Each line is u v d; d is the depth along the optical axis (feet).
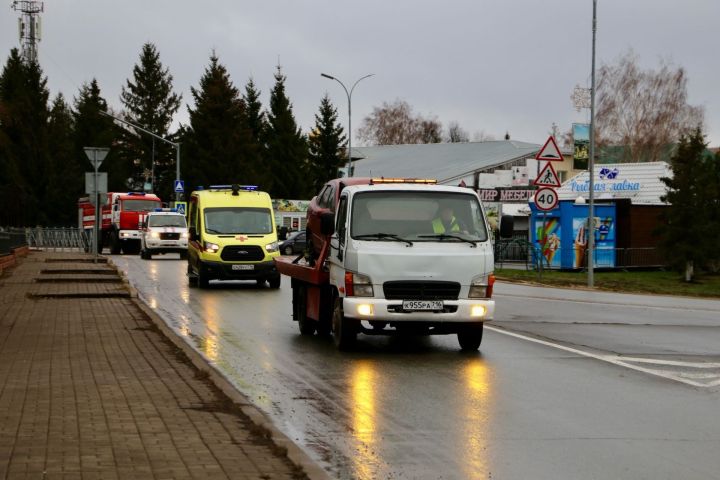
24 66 320.70
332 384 36.65
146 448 23.57
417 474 23.16
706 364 42.52
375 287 44.78
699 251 128.26
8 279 91.25
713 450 25.93
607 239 143.95
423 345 49.24
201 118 306.76
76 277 92.94
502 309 71.15
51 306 65.62
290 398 33.58
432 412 31.09
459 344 49.49
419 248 45.29
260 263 90.79
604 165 175.94
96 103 360.28
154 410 28.53
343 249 45.88
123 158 344.28
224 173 301.22
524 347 48.47
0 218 172.96
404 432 28.02
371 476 22.95
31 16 324.19
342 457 24.88
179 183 194.39
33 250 194.59
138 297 74.08
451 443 26.58
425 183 48.73
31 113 310.86
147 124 344.49
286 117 327.88
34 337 47.78
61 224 309.01
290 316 64.39
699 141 132.98
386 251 44.91
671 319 64.69
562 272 136.26
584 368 41.14
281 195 325.62
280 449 23.25
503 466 23.99
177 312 66.59
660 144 249.14
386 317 44.60
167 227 155.22
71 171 314.76
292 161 325.21
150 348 43.52
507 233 47.14
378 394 34.45
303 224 238.27
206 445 24.02
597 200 147.84
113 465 21.80
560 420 29.89
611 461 24.62
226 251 90.17
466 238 46.24
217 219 92.73
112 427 26.00
